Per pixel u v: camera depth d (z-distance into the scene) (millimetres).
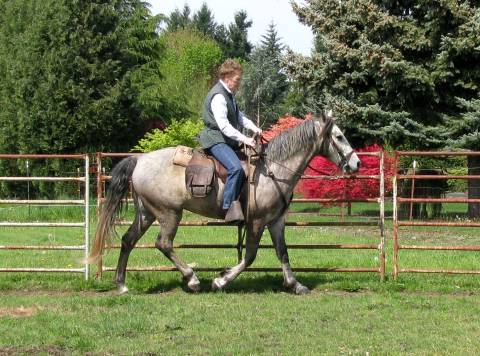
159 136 25516
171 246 8102
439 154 8547
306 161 7934
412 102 19062
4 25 31156
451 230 16750
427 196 19438
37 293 8367
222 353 5613
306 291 8156
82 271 8859
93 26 27641
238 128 8039
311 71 20250
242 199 7766
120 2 30328
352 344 5895
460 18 17938
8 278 9125
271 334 6234
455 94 19062
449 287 8461
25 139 26859
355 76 19188
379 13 18578
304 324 6578
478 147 18125
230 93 7848
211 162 7762
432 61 18672
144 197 7969
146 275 9219
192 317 6859
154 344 5898
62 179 8773
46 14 27234
